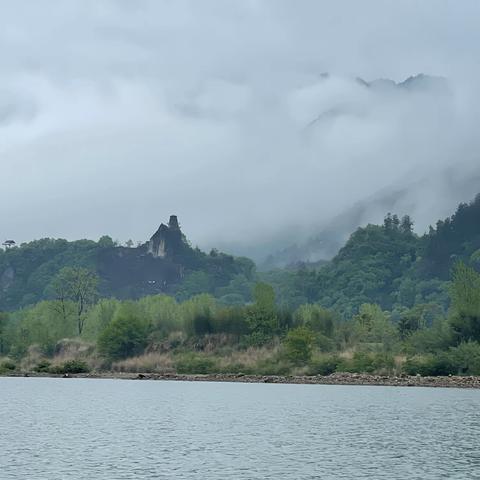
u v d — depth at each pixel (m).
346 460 62.06
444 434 79.38
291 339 186.88
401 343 193.50
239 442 72.44
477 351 169.38
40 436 75.62
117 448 67.62
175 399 124.44
